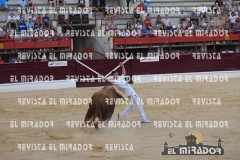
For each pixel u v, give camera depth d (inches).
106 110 652.7
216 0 1742.1
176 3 1744.6
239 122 720.3
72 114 848.9
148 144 585.9
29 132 693.9
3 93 1213.1
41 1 1605.6
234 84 1232.8
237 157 513.0
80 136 649.0
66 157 536.1
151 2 1723.7
